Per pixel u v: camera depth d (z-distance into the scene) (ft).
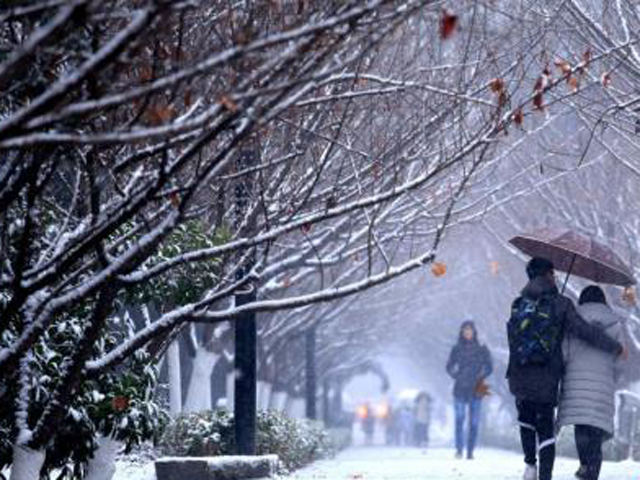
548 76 73.67
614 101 123.24
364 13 54.29
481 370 212.64
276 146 101.60
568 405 108.47
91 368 74.23
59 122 62.90
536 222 209.26
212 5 77.56
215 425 153.99
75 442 88.69
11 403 81.05
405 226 135.64
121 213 66.74
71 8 48.06
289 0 79.20
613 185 200.95
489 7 101.81
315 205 118.93
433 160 130.11
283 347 287.28
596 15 129.39
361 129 111.04
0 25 62.85
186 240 101.24
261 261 77.66
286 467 162.09
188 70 51.98
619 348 107.86
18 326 79.82
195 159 94.94
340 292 75.87
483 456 248.93
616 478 131.44
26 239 66.33
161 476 122.21
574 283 234.38
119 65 58.80
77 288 67.62
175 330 108.27
